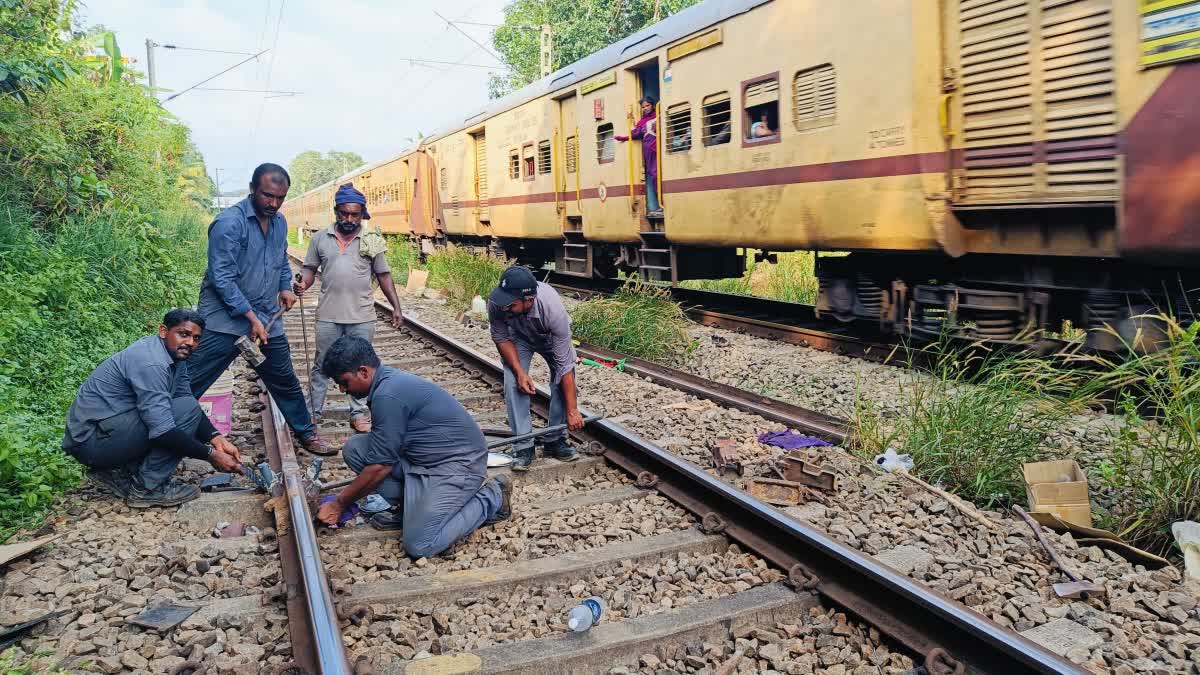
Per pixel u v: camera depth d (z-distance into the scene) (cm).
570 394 485
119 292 956
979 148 651
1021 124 613
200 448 447
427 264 1889
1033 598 325
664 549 378
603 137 1266
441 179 2178
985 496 440
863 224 755
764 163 884
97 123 1223
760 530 382
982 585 337
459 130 1973
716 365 834
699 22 978
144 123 1499
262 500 446
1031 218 645
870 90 726
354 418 576
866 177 743
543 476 491
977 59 640
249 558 381
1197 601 321
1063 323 712
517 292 455
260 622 321
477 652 294
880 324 838
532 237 1580
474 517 392
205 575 361
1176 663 280
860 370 762
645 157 1165
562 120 1416
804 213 830
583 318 982
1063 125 584
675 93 1047
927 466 474
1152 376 438
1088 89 563
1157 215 523
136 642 304
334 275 585
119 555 381
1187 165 504
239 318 487
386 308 1320
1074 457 487
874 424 522
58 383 648
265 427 586
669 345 903
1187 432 394
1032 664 254
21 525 420
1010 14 608
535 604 335
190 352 446
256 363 488
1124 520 398
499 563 373
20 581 354
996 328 704
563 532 400
